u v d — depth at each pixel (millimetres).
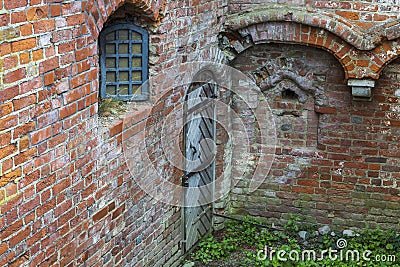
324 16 7738
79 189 5230
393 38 7543
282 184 8602
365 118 8148
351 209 8484
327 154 8375
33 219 4621
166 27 6504
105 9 5387
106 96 6410
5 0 4109
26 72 4379
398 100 8000
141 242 6531
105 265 5832
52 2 4605
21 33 4293
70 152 5031
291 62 8195
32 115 4492
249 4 8039
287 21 7832
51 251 4902
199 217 8047
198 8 7207
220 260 7879
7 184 4293
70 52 4898
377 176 8297
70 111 4977
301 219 8648
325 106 8227
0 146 4184
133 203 6262
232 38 8125
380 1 7629
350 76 7797
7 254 4359
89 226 5461
